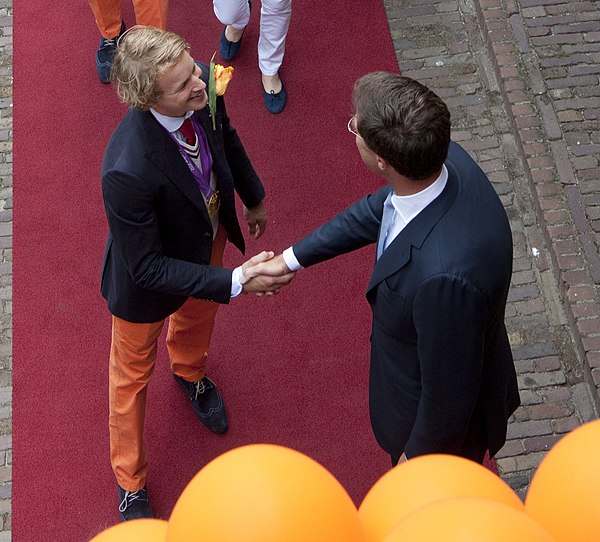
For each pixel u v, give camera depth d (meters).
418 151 2.12
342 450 4.01
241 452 1.39
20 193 4.79
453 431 2.52
